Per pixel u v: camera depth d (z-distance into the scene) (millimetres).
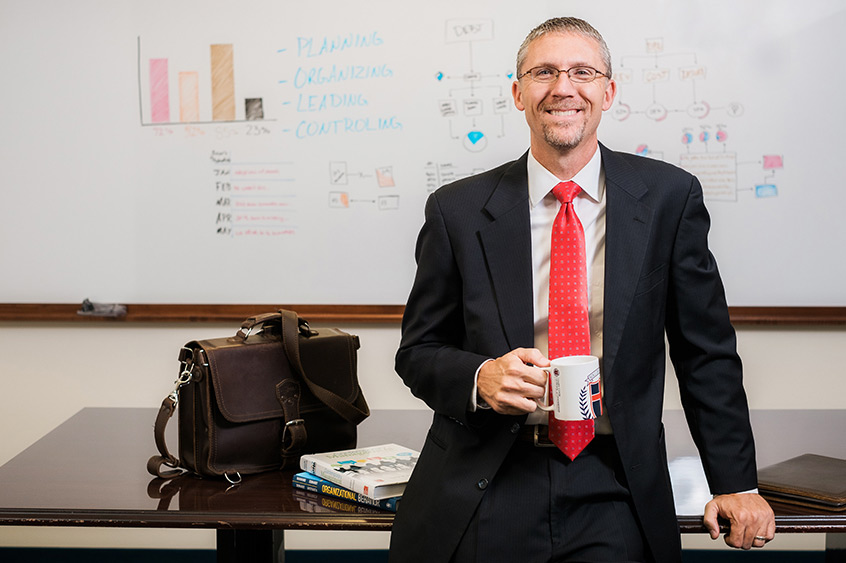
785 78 3236
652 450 1528
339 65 3324
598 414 1451
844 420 2371
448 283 1627
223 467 1950
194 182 3379
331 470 1849
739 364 1625
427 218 1656
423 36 3297
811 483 1746
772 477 1796
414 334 1655
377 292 3383
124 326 3438
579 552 1507
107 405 3459
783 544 3396
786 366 3336
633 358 1519
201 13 3330
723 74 3246
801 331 3318
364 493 1757
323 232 3373
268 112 3346
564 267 1525
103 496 1818
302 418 2055
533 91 1525
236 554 1995
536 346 1564
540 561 1495
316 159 3354
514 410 1440
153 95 3355
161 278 3406
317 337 2125
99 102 3367
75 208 3400
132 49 3350
